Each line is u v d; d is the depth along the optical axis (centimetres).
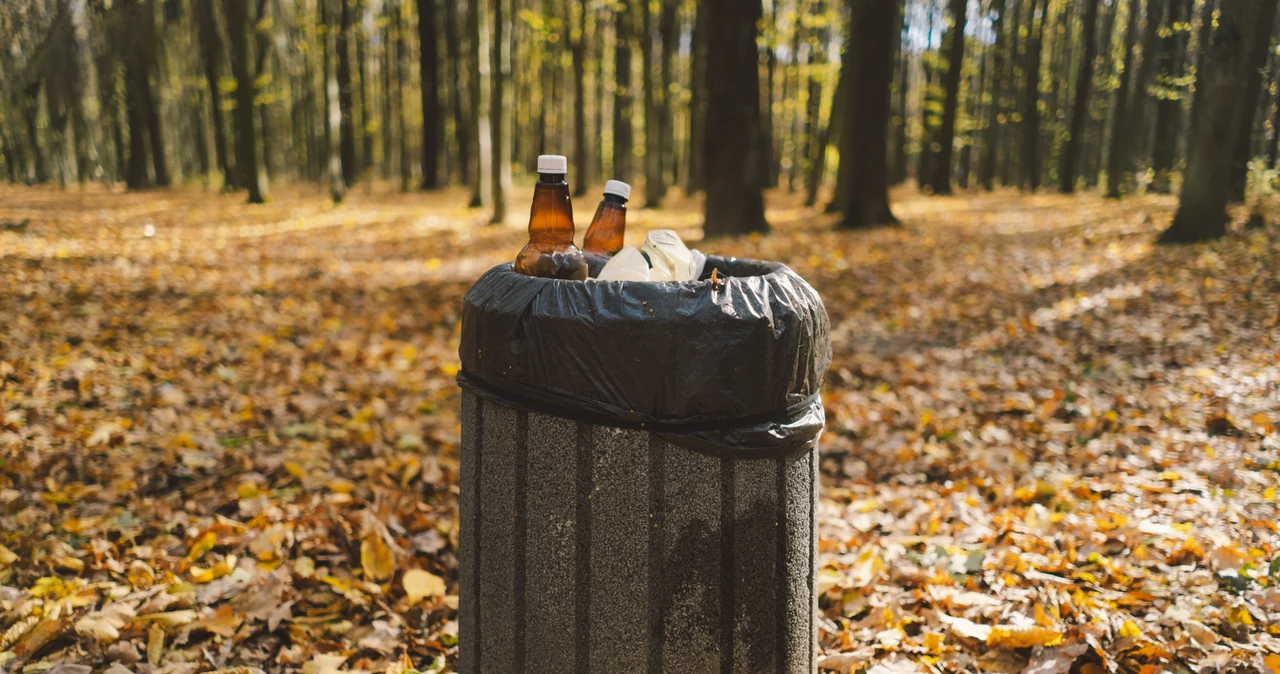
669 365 159
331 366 617
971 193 3159
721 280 166
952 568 321
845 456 460
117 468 402
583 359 161
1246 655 245
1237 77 1066
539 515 169
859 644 276
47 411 468
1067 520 355
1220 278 861
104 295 783
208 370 581
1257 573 291
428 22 3019
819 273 1045
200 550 322
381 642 277
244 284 922
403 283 990
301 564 312
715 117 1440
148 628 264
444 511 382
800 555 178
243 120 2212
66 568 306
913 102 4409
